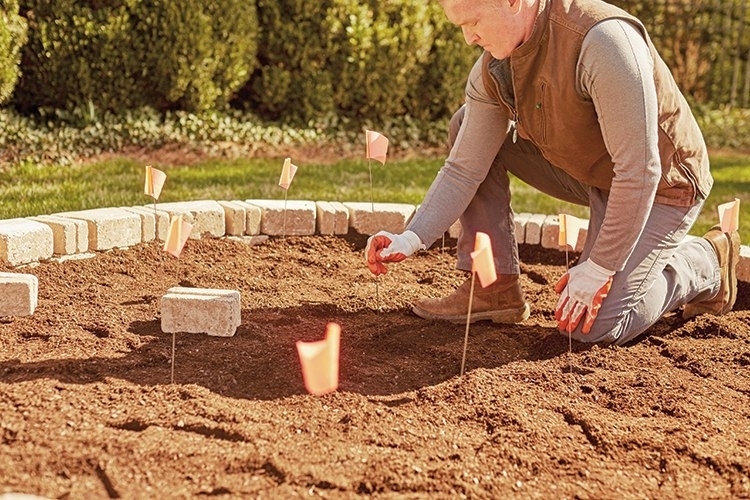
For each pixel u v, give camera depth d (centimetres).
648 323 339
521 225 477
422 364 319
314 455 242
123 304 363
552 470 243
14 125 718
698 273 355
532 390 294
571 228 302
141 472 229
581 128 307
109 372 292
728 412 285
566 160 323
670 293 343
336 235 483
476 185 341
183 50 752
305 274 427
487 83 318
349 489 228
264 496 222
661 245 327
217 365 304
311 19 820
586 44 289
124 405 266
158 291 384
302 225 477
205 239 456
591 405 286
